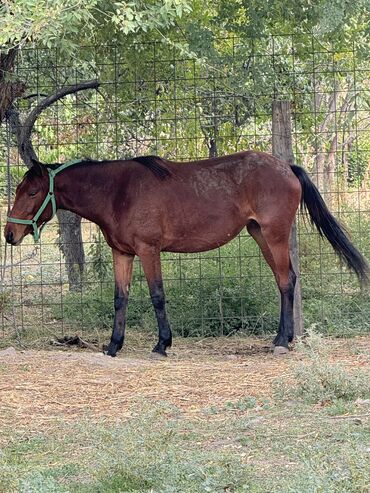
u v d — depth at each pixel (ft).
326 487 19.15
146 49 35.86
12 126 38.24
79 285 39.50
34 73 38.40
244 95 36.27
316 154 39.63
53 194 31.78
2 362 29.32
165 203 31.42
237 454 22.06
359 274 32.24
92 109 39.19
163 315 31.63
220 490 20.22
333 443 22.36
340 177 43.42
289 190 31.73
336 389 25.43
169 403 24.82
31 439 23.40
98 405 25.67
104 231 31.91
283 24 37.24
